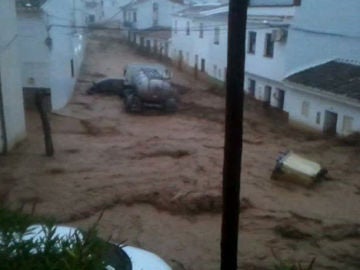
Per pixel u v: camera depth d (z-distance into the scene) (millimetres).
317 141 18625
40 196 11141
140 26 52438
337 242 9758
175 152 15766
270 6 24625
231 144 5102
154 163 14406
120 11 62250
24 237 3281
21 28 19625
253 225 10414
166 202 11148
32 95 20406
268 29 23719
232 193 5238
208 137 18531
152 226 10047
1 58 13703
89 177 12758
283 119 22922
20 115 16031
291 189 12938
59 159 14398
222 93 28516
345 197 12516
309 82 20297
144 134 18766
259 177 13688
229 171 5180
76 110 23266
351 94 17719
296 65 22141
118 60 44219
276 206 11578
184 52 38906
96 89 28297
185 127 20531
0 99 13828
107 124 20422
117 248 4605
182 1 53562
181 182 12492
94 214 10484
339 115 18609
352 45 21141
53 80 21250
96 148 15945
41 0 20578
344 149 17234
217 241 9461
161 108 23656
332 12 21344
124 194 11492
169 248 9047
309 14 21500
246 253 9008
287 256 8938
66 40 25422
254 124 21906
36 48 19938
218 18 30969
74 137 17375
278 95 23750
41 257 2852
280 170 13352
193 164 14328
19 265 2766
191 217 10609
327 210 11531
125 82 26484
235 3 4770
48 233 3139
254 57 25609
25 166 13422
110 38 59375
